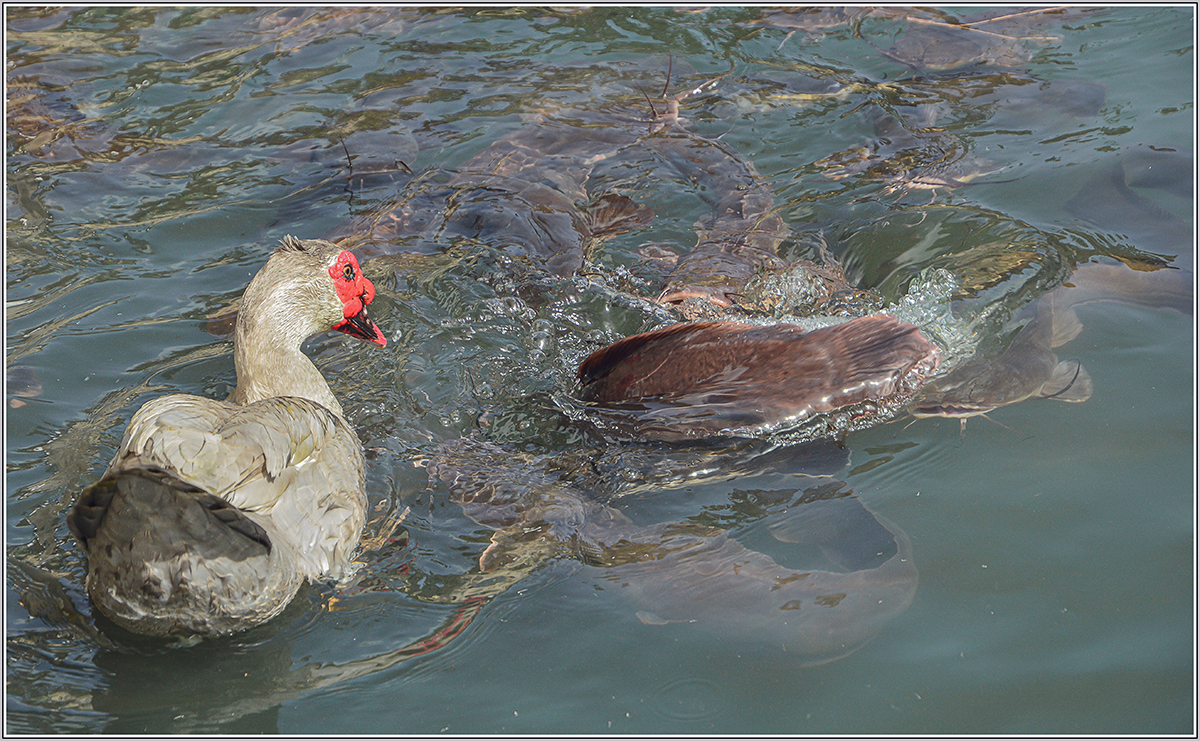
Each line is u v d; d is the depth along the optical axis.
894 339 4.56
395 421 5.03
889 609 3.61
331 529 4.03
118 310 5.96
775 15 8.96
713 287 5.64
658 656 3.53
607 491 4.39
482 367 5.42
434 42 8.91
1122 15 8.38
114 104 8.17
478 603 3.86
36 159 7.49
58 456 4.74
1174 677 3.28
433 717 3.37
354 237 6.54
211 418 3.79
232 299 6.07
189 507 3.28
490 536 4.20
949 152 6.91
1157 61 7.66
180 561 3.41
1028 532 3.91
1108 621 3.51
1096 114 7.10
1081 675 3.32
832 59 8.28
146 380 5.36
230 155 7.55
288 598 3.85
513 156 7.32
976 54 8.06
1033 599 3.62
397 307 5.96
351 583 4.03
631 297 5.86
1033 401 4.61
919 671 3.38
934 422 4.54
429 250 6.44
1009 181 6.50
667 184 6.99
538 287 6.00
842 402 4.54
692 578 3.85
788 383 4.55
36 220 6.81
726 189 6.79
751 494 4.28
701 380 4.64
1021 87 7.57
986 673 3.36
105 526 3.34
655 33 8.84
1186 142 6.60
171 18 9.34
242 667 3.63
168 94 8.29
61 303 6.02
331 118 7.95
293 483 3.94
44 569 4.05
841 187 6.75
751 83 8.05
